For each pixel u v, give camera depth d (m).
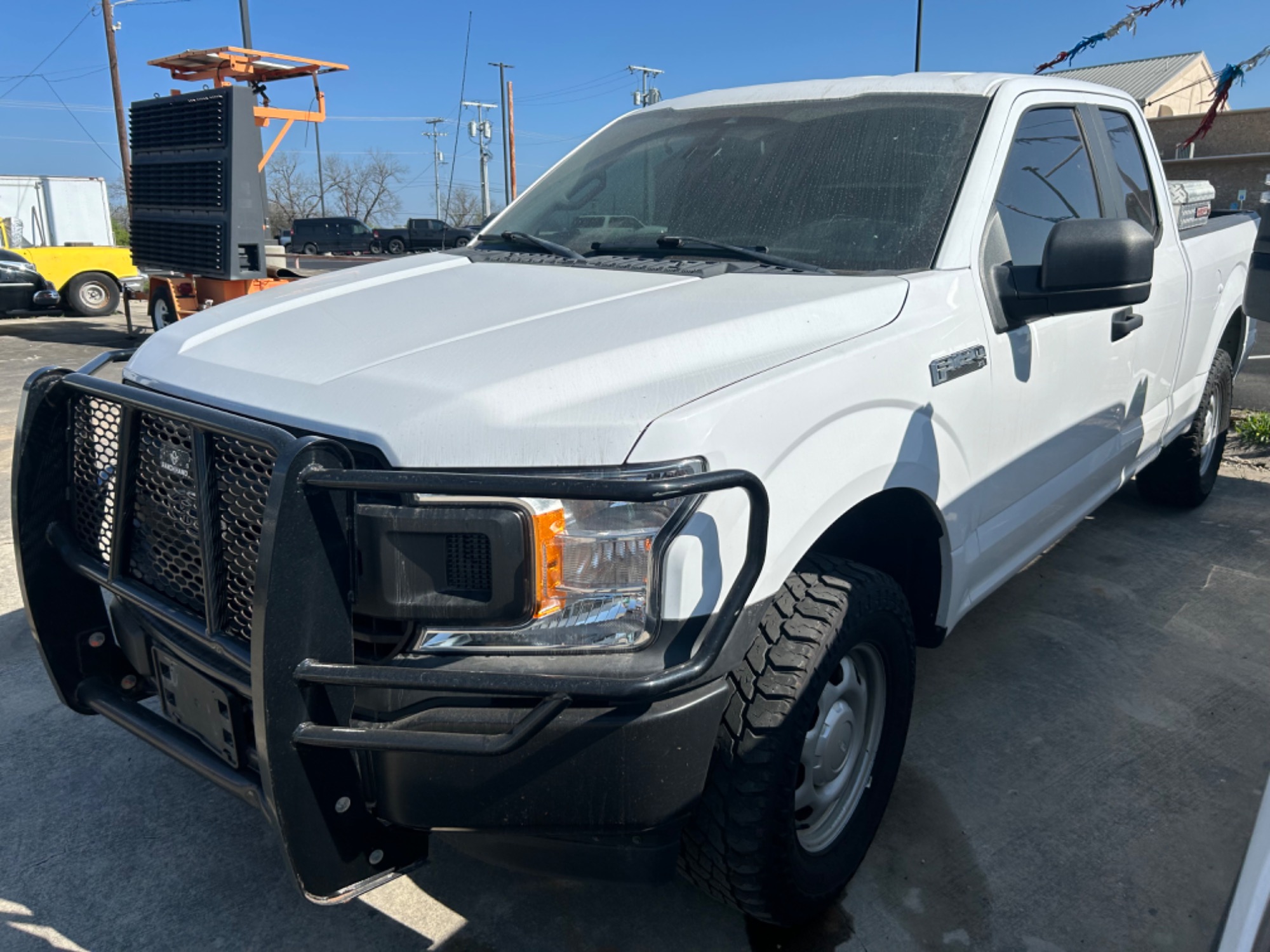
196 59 11.91
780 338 2.10
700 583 1.76
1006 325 2.66
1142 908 2.43
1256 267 2.24
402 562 1.71
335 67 12.27
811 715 2.03
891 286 2.38
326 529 1.68
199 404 2.08
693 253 2.76
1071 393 3.07
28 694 3.43
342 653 1.73
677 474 1.73
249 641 1.86
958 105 2.91
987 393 2.58
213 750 2.01
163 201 11.12
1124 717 3.29
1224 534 4.91
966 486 2.57
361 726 1.75
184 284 11.78
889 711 2.48
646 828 1.80
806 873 2.19
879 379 2.19
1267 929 1.12
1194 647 3.76
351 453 1.76
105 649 2.41
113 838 2.70
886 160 2.81
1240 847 2.65
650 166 3.19
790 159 2.94
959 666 3.62
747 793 1.96
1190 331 4.12
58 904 2.46
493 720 1.71
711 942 2.34
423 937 2.36
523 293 2.41
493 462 1.75
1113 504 5.38
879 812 2.51
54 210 21.92
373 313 2.34
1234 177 24.66
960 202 2.64
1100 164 3.41
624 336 2.01
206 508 1.86
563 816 1.77
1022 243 2.87
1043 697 3.42
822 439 2.03
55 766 3.02
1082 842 2.67
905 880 2.53
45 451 2.28
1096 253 2.45
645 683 1.64
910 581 2.70
